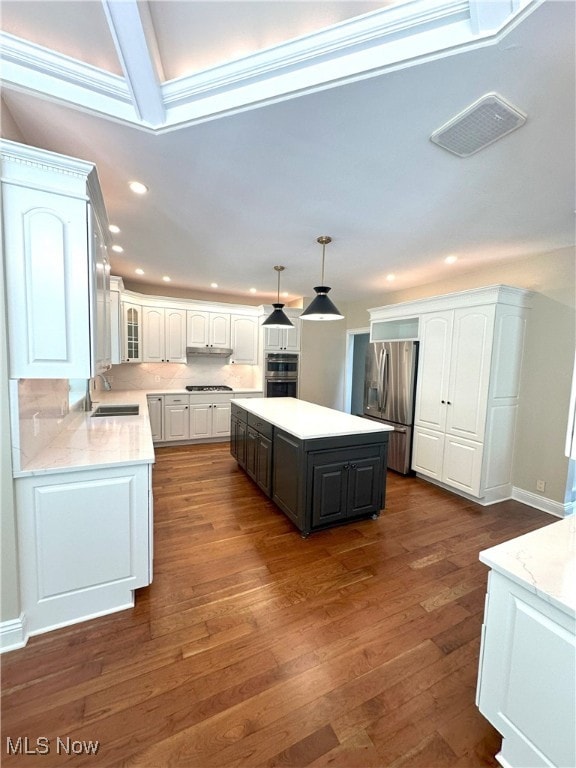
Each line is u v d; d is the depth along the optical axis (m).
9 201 1.48
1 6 1.17
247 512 3.09
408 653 1.62
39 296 1.56
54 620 1.71
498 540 2.71
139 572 1.90
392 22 1.17
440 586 2.12
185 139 1.69
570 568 1.12
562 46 1.13
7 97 1.45
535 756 1.05
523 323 3.43
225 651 1.60
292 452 2.76
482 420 3.34
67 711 1.31
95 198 1.86
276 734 1.25
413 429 4.18
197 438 5.43
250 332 5.89
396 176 1.99
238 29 1.25
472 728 1.30
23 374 1.56
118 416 3.23
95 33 1.29
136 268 4.22
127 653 1.58
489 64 1.21
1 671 1.47
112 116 1.54
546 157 1.76
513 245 3.11
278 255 3.54
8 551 1.56
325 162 1.86
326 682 1.46
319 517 2.70
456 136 1.62
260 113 1.49
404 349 4.22
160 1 1.14
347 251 3.35
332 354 6.37
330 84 1.32
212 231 2.89
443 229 2.76
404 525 2.92
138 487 1.87
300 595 2.00
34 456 1.83
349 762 1.17
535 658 1.05
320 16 1.21
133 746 1.20
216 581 2.12
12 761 1.15
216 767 1.15
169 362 5.39
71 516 1.71
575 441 1.21
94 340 1.70
